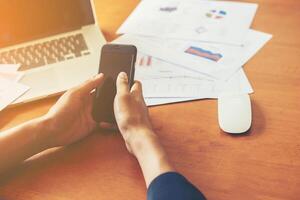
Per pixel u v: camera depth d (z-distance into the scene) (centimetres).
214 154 63
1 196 60
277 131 65
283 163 60
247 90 73
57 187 61
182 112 71
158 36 90
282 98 71
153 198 52
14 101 75
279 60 79
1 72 80
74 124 67
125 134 62
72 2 86
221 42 86
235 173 59
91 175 62
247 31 88
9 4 83
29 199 59
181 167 61
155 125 69
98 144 67
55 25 88
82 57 82
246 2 99
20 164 65
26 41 87
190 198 51
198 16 95
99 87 69
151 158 57
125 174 61
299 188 56
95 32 88
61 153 66
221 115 67
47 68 80
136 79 79
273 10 95
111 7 103
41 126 65
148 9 100
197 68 79
